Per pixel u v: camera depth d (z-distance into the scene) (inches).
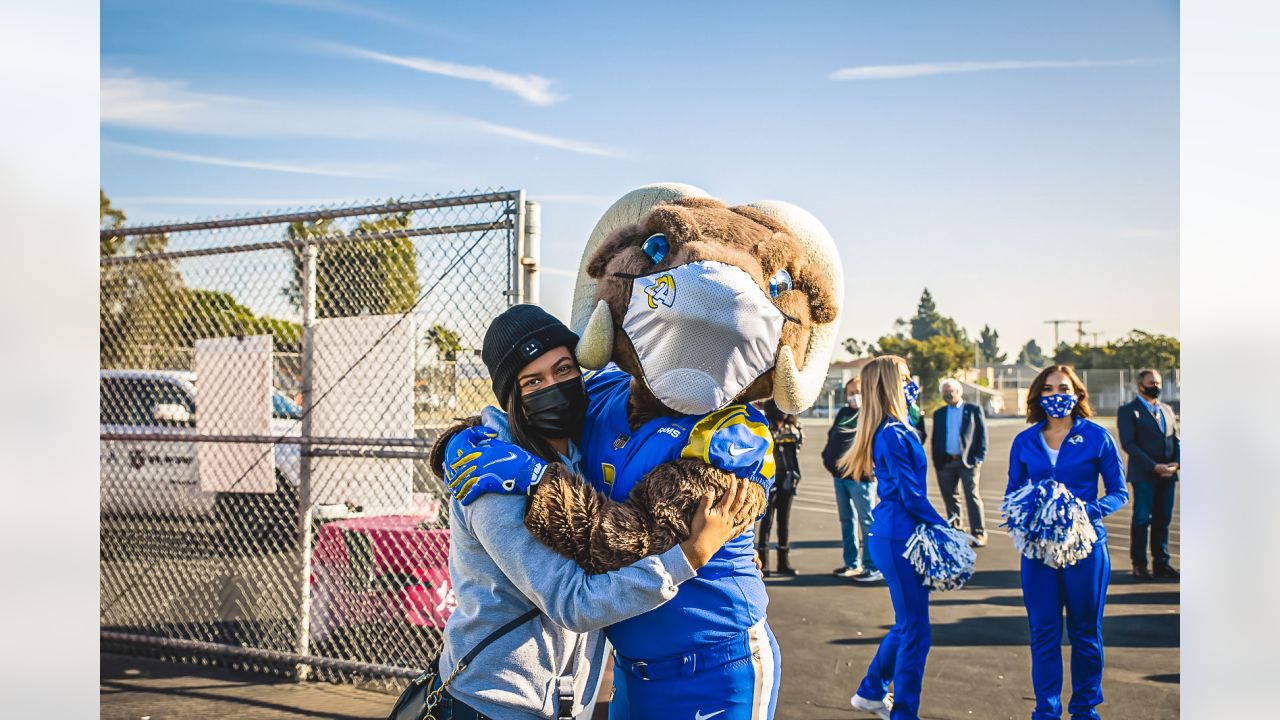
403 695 82.2
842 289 86.5
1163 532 308.3
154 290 240.5
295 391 263.3
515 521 73.0
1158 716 177.9
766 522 319.6
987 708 181.0
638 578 68.9
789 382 77.5
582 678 81.4
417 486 196.5
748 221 81.0
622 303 78.0
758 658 77.0
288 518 227.8
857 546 307.7
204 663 194.9
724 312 71.9
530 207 162.2
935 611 260.1
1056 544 149.1
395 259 179.6
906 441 157.5
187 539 232.2
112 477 239.5
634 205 91.5
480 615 76.4
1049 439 161.2
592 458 81.1
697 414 75.2
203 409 195.3
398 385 172.7
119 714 165.0
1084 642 152.3
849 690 192.4
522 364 79.5
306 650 183.0
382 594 181.9
